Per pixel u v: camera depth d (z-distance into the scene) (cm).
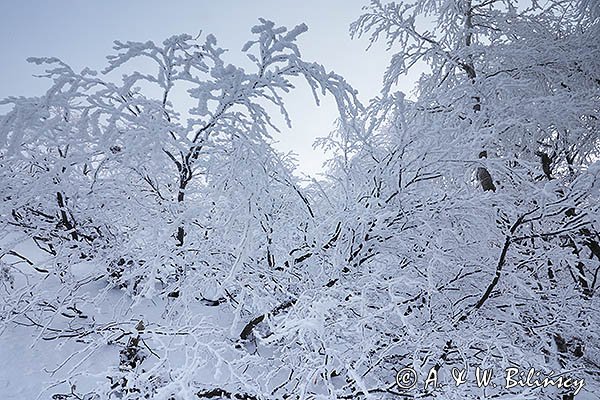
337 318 328
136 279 404
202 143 323
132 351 369
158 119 299
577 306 439
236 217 301
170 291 373
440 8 677
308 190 459
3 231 381
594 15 659
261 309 334
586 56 576
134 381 284
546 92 609
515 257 438
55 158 347
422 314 388
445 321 361
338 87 309
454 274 405
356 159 413
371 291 367
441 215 384
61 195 383
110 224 424
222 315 457
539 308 425
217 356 286
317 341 316
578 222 369
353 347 325
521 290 414
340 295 340
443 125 443
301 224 430
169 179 389
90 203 380
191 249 355
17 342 449
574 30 677
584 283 572
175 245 354
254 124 312
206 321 379
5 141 258
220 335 369
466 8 671
